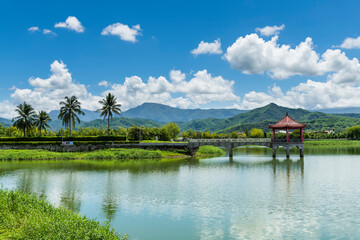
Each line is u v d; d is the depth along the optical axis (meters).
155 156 94.88
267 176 55.78
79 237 20.61
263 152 125.00
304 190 42.56
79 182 49.88
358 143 184.00
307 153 114.56
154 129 136.25
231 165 74.25
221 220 29.34
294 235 25.31
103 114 115.12
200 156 102.69
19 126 115.62
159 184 47.97
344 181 49.66
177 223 28.56
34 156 89.50
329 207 33.50
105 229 22.91
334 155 103.12
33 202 28.64
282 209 32.84
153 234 25.80
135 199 37.84
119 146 100.62
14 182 49.97
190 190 43.16
